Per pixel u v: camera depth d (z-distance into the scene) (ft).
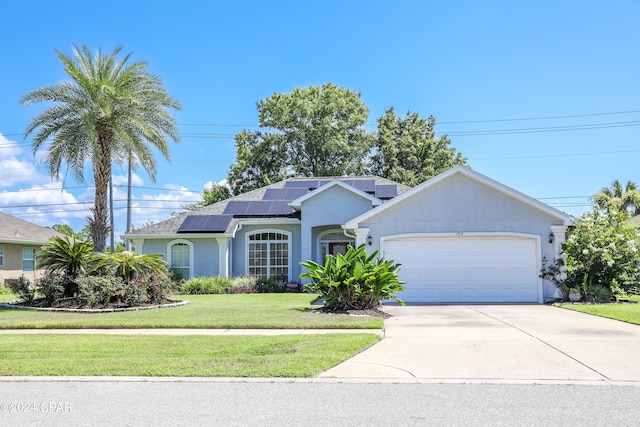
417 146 148.36
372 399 19.95
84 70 63.98
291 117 135.95
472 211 59.26
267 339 32.65
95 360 26.66
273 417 17.92
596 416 17.76
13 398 20.53
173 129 68.74
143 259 56.39
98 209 64.08
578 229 57.82
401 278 59.47
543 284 58.08
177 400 20.06
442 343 31.01
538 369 24.44
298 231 79.87
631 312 43.78
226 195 140.46
